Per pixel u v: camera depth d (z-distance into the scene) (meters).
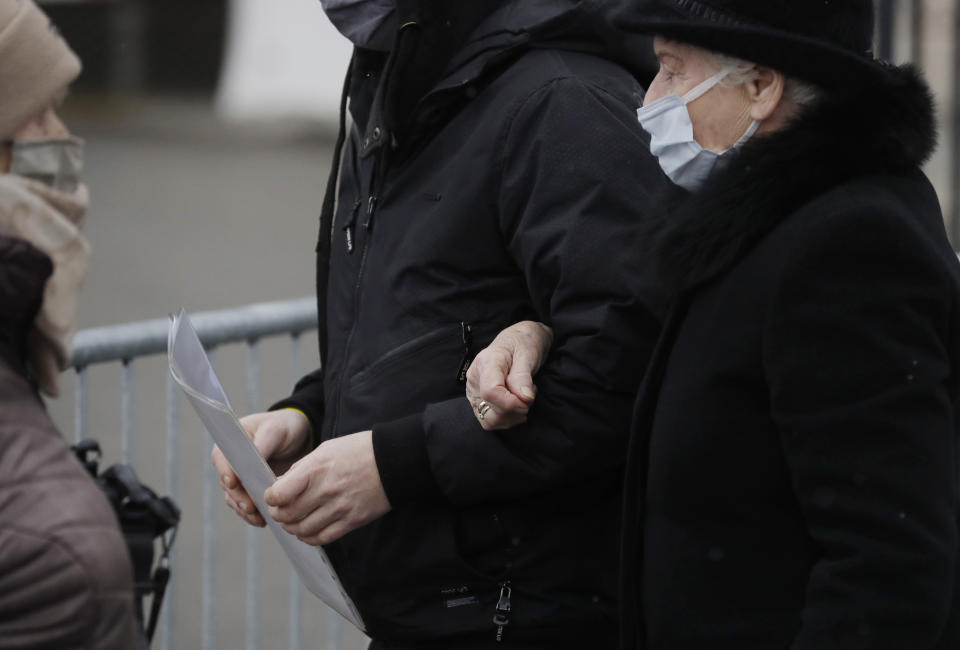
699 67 4.43
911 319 3.92
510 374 4.81
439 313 5.21
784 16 4.22
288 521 5.00
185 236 29.50
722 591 4.29
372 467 5.01
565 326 4.94
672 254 4.37
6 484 3.27
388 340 5.29
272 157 41.91
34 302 3.41
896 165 4.17
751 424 4.20
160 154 42.34
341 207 5.88
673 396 4.35
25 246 3.37
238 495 5.57
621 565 4.61
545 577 5.18
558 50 5.32
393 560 5.24
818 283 3.97
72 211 3.70
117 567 3.29
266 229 30.45
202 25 50.34
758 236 4.16
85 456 5.29
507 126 5.13
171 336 5.00
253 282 25.27
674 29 4.32
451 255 5.20
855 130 4.14
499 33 5.23
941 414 3.95
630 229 4.86
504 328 5.23
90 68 52.44
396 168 5.43
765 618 4.27
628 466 4.56
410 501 5.10
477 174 5.16
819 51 4.14
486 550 5.20
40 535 3.21
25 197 3.54
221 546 12.31
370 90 5.70
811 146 4.12
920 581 3.87
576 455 4.92
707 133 4.48
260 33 48.41
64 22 52.44
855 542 3.91
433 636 5.23
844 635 3.90
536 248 4.99
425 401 5.18
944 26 11.76
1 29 3.53
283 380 16.25
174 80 51.84
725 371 4.19
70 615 3.20
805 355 3.98
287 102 47.81
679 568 4.34
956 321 4.04
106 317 22.28
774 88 4.29
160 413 15.00
